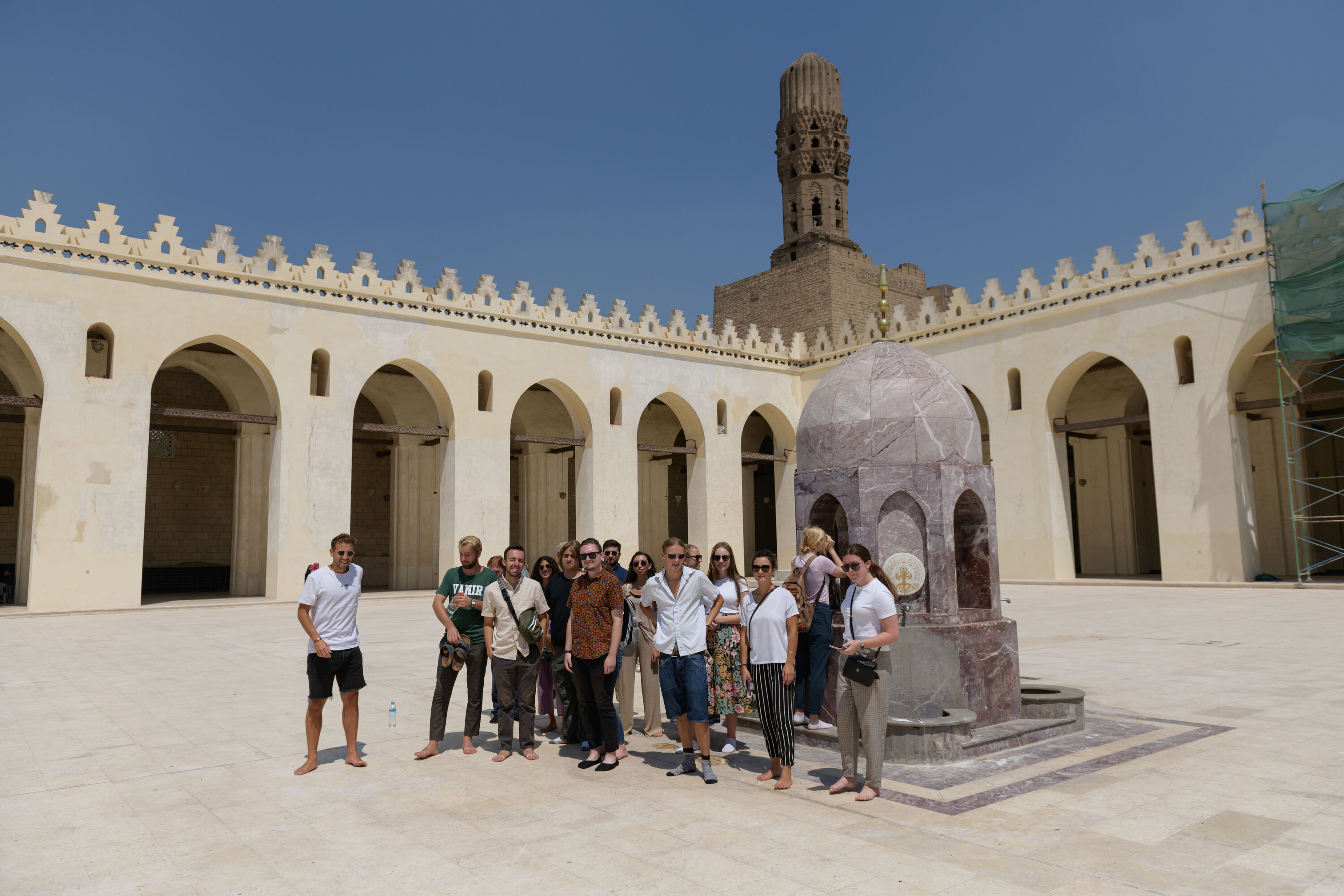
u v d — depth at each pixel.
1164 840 5.01
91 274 22.00
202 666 12.41
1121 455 32.84
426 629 17.45
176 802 6.05
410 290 27.08
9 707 9.41
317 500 24.89
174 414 23.03
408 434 27.36
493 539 27.95
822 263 42.16
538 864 4.78
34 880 4.65
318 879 4.62
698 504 33.00
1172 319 25.66
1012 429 29.03
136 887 4.54
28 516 24.83
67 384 21.47
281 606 23.45
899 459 7.95
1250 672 10.68
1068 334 27.80
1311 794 5.86
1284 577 29.08
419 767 7.02
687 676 6.64
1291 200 23.22
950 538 7.80
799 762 7.10
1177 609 18.61
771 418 35.78
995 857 4.77
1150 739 7.46
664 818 5.59
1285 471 29.53
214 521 32.19
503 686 7.34
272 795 6.20
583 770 6.95
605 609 7.04
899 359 8.40
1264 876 4.47
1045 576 27.77
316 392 25.80
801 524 8.42
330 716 9.04
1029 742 7.36
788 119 47.56
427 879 4.60
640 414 31.53
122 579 21.77
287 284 24.92
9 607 23.00
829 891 4.32
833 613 8.31
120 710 9.25
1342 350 22.22
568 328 30.14
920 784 6.25
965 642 7.54
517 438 29.20
